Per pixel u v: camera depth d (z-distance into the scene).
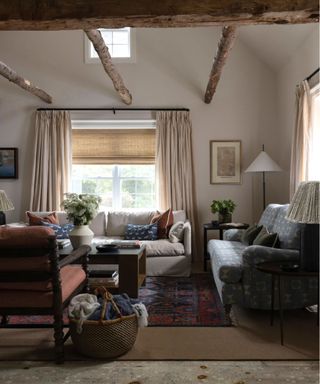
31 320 3.14
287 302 3.06
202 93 5.83
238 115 5.80
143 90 5.85
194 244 5.70
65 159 5.77
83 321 2.37
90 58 5.85
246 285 3.08
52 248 2.32
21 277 2.34
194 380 2.14
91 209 3.81
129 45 5.89
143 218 5.49
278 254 3.06
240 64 5.80
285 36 4.74
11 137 5.90
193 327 2.98
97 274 3.67
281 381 2.12
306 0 2.44
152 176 6.00
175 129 5.73
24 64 5.89
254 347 2.58
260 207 5.81
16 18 2.51
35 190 5.76
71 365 2.33
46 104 5.89
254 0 2.46
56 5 2.50
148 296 3.85
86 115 5.86
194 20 2.55
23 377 2.18
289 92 5.16
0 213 5.61
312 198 2.55
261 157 5.25
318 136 4.31
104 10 2.49
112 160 5.91
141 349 2.56
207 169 5.83
